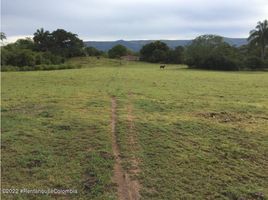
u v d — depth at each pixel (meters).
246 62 79.56
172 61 112.62
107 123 14.45
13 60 81.38
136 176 9.30
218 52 82.06
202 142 12.19
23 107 18.39
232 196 8.56
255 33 93.69
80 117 15.49
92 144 11.66
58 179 9.12
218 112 17.56
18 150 11.05
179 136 12.79
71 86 29.52
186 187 8.88
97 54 136.38
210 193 8.66
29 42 131.25
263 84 34.56
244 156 11.05
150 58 116.31
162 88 28.62
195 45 105.25
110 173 9.43
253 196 8.60
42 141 11.95
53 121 14.66
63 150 11.11
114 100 20.94
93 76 41.16
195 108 18.59
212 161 10.48
